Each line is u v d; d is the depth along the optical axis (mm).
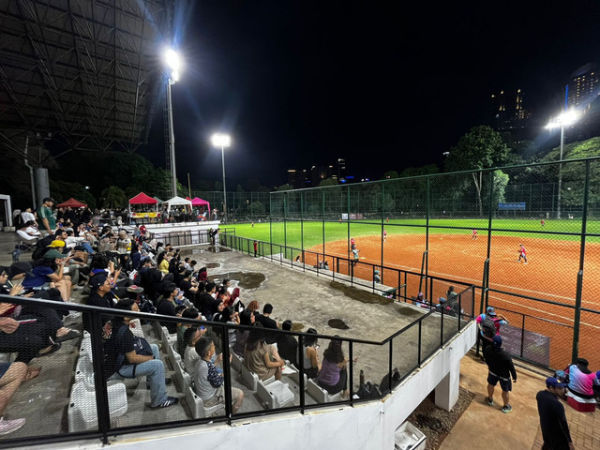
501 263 16891
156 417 2496
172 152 25094
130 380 2422
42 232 13828
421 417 5801
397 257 19391
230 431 2535
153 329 4055
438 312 5852
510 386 5777
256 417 2811
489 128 44219
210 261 15352
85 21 14766
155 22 16094
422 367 5129
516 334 7359
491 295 11844
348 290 10031
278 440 2922
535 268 15445
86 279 6660
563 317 9695
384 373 5098
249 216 51938
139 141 28172
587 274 14141
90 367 2232
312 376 4348
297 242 25453
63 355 2131
